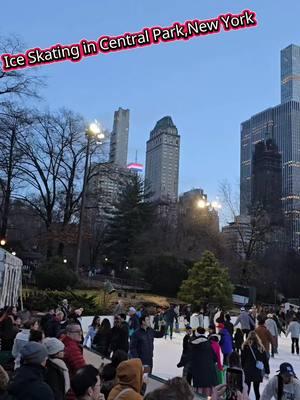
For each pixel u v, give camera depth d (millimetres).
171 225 63062
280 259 69062
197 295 36219
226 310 36500
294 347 21938
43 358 4395
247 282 54156
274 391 6535
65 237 41094
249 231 60312
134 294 39094
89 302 26562
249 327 18781
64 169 43031
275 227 59188
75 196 44719
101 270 63188
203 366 8641
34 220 53500
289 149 188750
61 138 42281
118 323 10312
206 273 36719
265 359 10086
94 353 12969
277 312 34719
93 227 66438
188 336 10695
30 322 9633
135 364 4297
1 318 10398
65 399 4707
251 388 12102
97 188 46375
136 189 61812
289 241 70000
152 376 10812
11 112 32500
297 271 70562
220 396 5293
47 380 5184
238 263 56812
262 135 199375
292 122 191500
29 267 45875
